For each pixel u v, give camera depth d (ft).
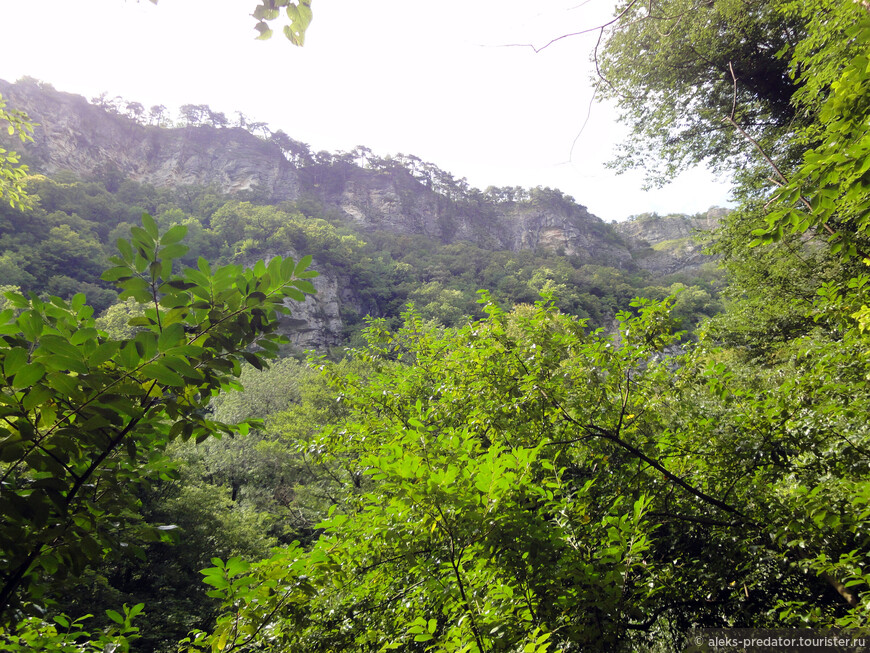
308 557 9.71
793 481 14.19
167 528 6.72
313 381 111.45
